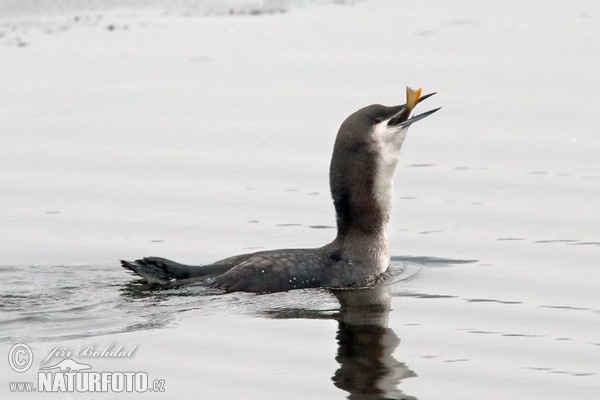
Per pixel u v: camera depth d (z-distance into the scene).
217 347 11.39
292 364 11.05
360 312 12.41
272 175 17.30
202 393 10.48
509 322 12.19
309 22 25.12
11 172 17.44
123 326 11.84
